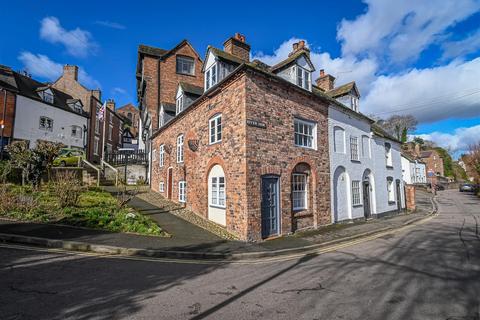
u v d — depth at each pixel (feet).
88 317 12.55
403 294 16.25
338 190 45.16
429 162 228.43
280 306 14.44
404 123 214.28
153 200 52.80
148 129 78.69
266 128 33.22
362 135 54.65
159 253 23.09
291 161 36.19
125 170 71.61
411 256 25.50
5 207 30.71
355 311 13.97
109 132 128.36
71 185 35.86
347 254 26.37
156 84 73.82
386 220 51.72
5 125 74.38
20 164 41.11
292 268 21.56
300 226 37.04
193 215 40.86
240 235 30.22
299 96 39.09
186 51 78.13
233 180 32.30
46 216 30.27
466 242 31.91
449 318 13.33
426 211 68.74
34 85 91.35
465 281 18.53
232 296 15.65
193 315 13.19
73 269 18.66
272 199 33.37
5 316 12.25
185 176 47.29
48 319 12.23
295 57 40.06
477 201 95.45
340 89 58.39
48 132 88.07
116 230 28.58
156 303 14.37
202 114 41.37
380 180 59.52
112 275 18.07
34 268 18.35
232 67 43.16
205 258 23.57
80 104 104.37
